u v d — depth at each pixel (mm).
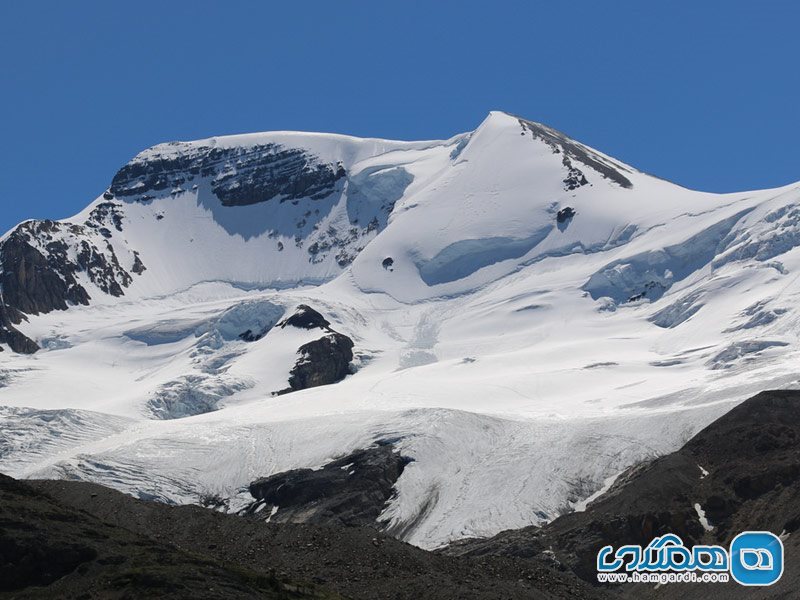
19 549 164000
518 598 179125
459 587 179125
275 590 167875
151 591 157250
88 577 162125
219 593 159000
